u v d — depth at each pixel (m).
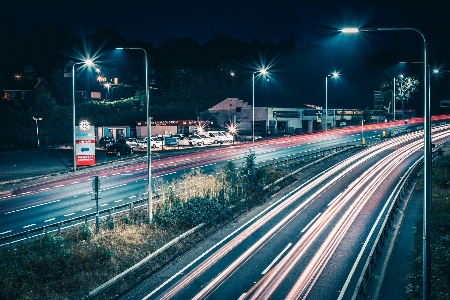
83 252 21.09
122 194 36.81
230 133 76.94
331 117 97.69
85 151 48.38
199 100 104.00
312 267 20.44
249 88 118.75
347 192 38.00
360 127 92.50
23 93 91.06
